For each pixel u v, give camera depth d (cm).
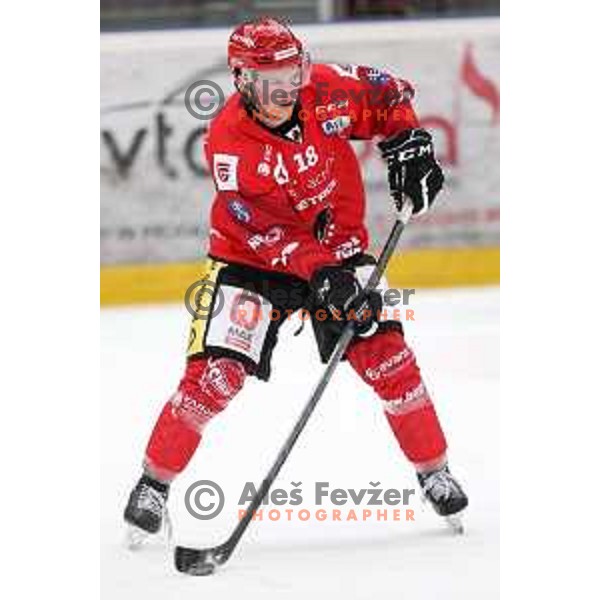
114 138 2114
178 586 1179
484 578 1189
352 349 1256
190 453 1246
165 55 2114
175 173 2130
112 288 2130
